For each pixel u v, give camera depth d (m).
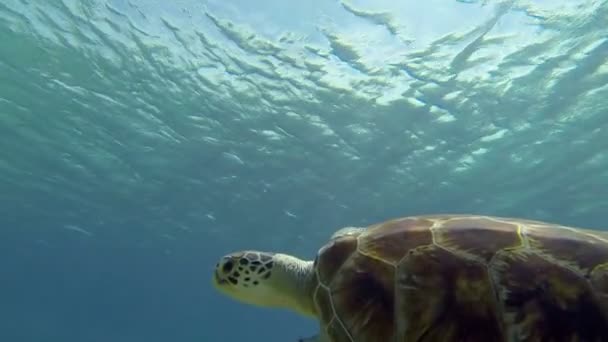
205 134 19.47
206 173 23.41
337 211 26.44
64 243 41.25
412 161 20.08
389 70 14.28
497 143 18.05
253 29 13.04
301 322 67.88
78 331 100.69
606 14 11.60
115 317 84.88
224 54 14.22
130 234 35.72
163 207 29.00
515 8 11.66
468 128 17.12
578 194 21.86
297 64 14.39
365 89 15.40
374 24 12.46
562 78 14.11
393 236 2.69
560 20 11.93
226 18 12.70
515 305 2.16
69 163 23.95
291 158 20.88
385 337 2.26
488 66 13.85
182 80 15.77
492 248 2.42
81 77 16.11
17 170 25.59
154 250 39.94
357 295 2.46
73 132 20.45
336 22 12.52
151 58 14.69
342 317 2.44
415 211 25.62
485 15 11.95
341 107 16.53
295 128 18.25
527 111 15.84
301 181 23.14
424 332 2.19
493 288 2.24
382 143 18.73
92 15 12.95
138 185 25.86
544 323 2.07
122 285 59.41
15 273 60.66
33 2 12.58
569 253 2.35
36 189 28.25
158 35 13.61
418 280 2.37
